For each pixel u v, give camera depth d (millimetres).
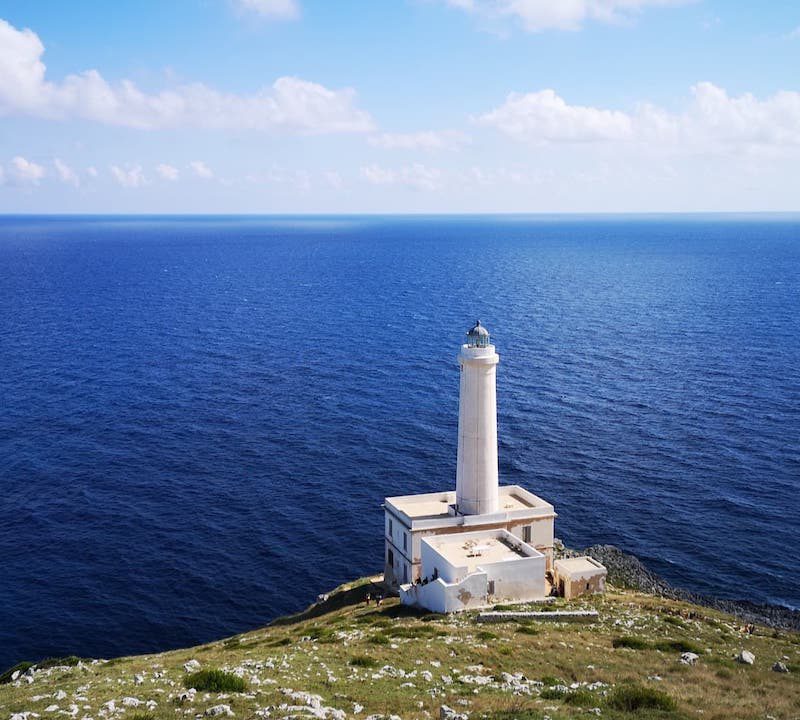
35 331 198125
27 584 76375
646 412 127188
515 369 156625
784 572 77812
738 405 130375
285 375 153625
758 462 104938
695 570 78562
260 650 46844
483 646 44250
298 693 33031
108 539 85375
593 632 50188
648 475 101500
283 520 90250
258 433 118688
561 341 185375
